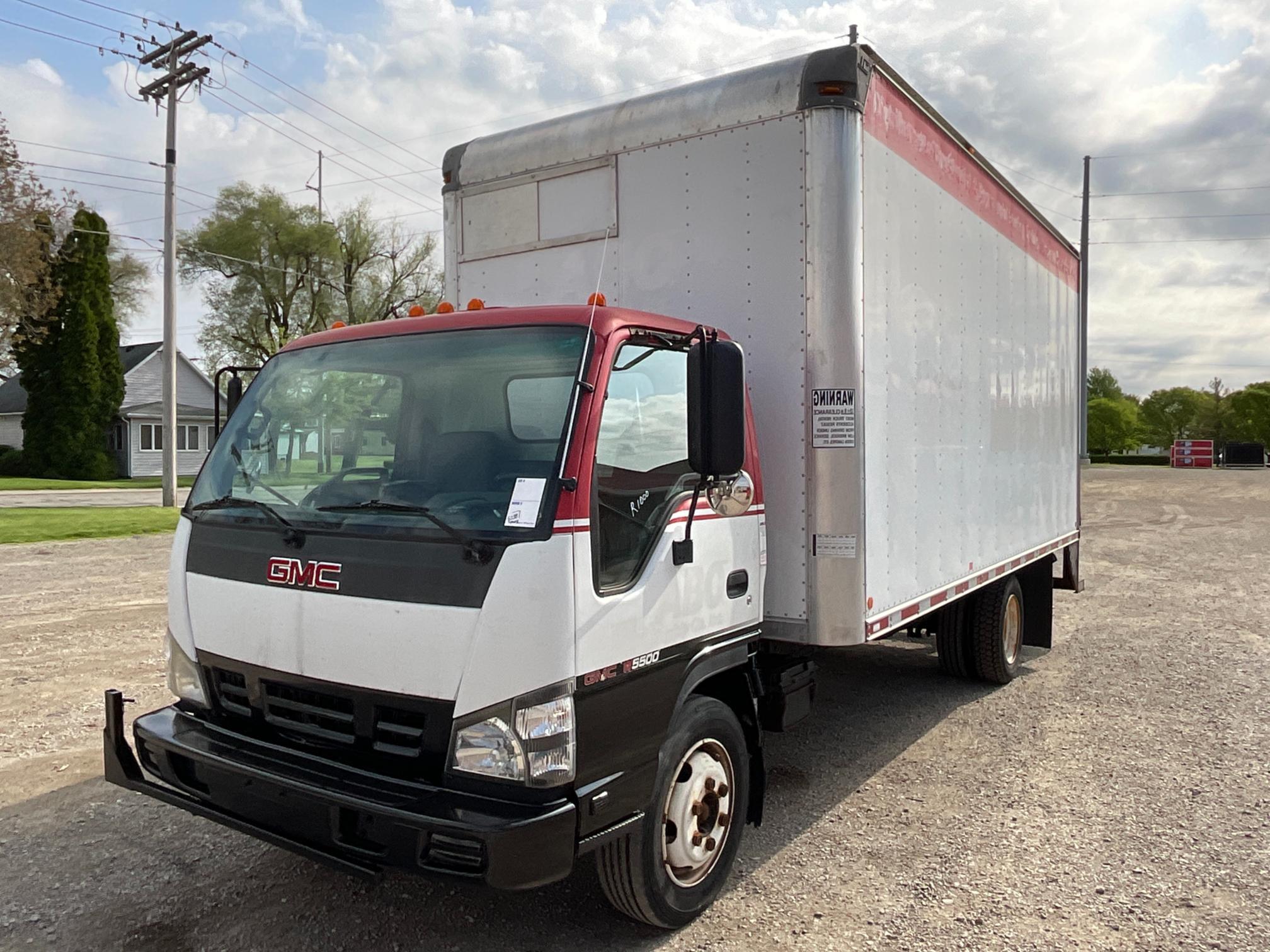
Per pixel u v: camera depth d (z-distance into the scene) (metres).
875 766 5.40
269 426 3.61
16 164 27.73
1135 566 14.37
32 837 4.27
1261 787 5.02
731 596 3.72
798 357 4.10
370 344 3.61
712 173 4.32
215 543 3.44
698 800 3.51
